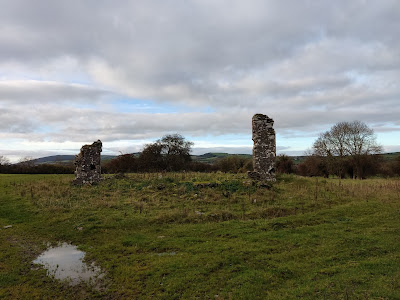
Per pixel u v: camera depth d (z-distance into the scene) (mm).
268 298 6531
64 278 7918
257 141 21953
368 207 14586
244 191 18141
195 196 16953
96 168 22594
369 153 46344
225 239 10531
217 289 7059
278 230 11430
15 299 6852
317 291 6660
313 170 53875
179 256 9062
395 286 6574
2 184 23500
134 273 8023
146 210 14602
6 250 10016
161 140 55500
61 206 15477
